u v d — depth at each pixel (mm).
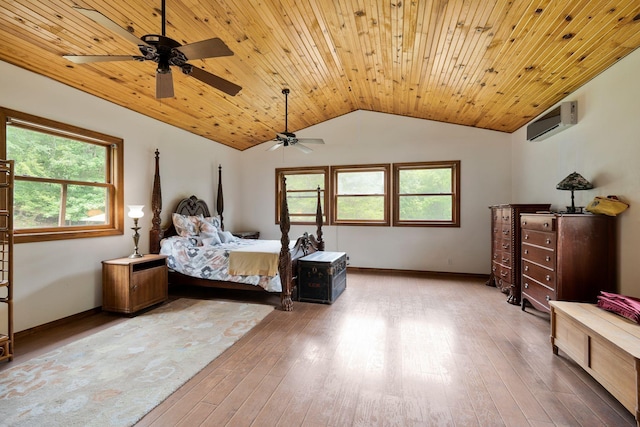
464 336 2982
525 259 3686
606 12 2309
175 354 2611
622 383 1811
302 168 6480
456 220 5699
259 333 3066
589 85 3305
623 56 2801
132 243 4199
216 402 1972
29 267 3066
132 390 2090
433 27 2902
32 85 3068
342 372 2332
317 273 4027
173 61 2182
